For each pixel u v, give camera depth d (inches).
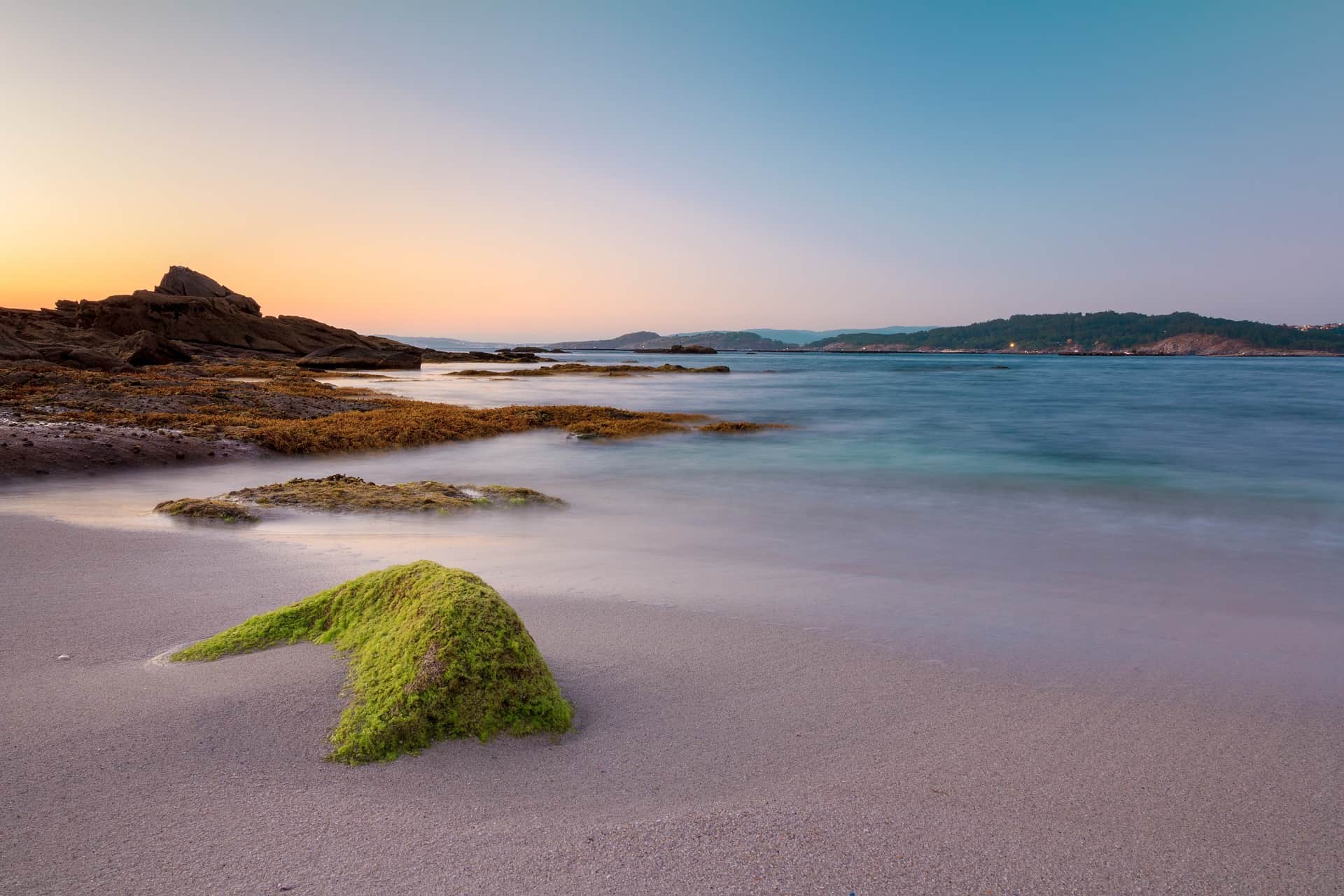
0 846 101.9
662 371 3043.8
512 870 100.5
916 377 2984.7
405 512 383.6
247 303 3230.8
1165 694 173.0
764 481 554.6
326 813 112.7
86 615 200.1
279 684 152.1
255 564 261.4
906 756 137.4
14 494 404.2
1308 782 132.6
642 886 98.1
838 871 102.7
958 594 264.2
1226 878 104.8
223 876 97.7
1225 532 397.1
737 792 122.5
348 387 1518.2
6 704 143.5
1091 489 533.0
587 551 318.3
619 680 169.6
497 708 139.6
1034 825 115.7
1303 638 222.1
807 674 176.7
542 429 852.0
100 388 889.5
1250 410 1346.0
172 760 125.0
